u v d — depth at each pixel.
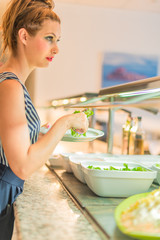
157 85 0.97
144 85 1.07
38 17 0.99
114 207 1.01
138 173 1.08
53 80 4.77
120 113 4.04
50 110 4.76
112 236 0.75
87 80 4.90
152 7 4.88
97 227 0.83
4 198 1.06
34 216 0.91
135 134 1.80
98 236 0.77
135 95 1.42
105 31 4.96
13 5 1.04
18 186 1.09
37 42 1.01
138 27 5.09
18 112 0.90
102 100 1.94
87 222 0.87
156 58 5.16
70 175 1.53
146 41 5.13
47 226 0.83
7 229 1.14
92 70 4.92
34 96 4.71
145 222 0.71
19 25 1.01
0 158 1.05
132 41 5.07
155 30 5.17
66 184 1.33
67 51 4.82
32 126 1.06
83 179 1.32
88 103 2.04
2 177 1.05
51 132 0.95
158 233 0.67
